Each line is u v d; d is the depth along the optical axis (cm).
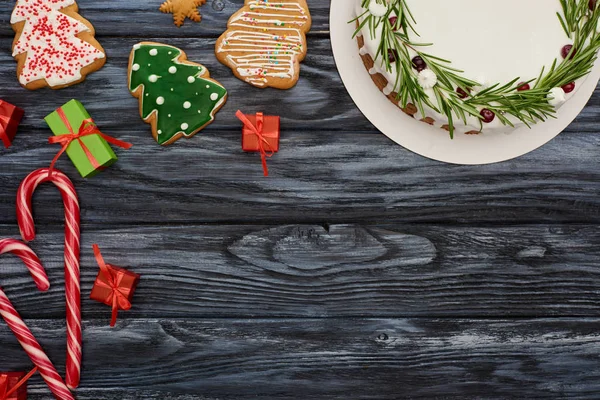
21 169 65
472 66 60
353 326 67
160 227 66
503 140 65
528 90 60
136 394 66
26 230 64
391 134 65
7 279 66
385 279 67
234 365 67
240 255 66
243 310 67
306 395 67
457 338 67
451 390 67
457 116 60
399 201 66
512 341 67
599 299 67
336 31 64
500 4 61
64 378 66
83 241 66
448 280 67
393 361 67
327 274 67
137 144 65
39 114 65
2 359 66
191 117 64
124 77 65
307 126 66
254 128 63
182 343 66
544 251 67
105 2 65
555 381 67
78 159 63
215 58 65
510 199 66
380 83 63
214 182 66
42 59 64
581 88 65
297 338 67
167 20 65
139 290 66
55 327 66
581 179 66
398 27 59
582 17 60
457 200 66
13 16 63
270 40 64
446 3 60
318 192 66
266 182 66
